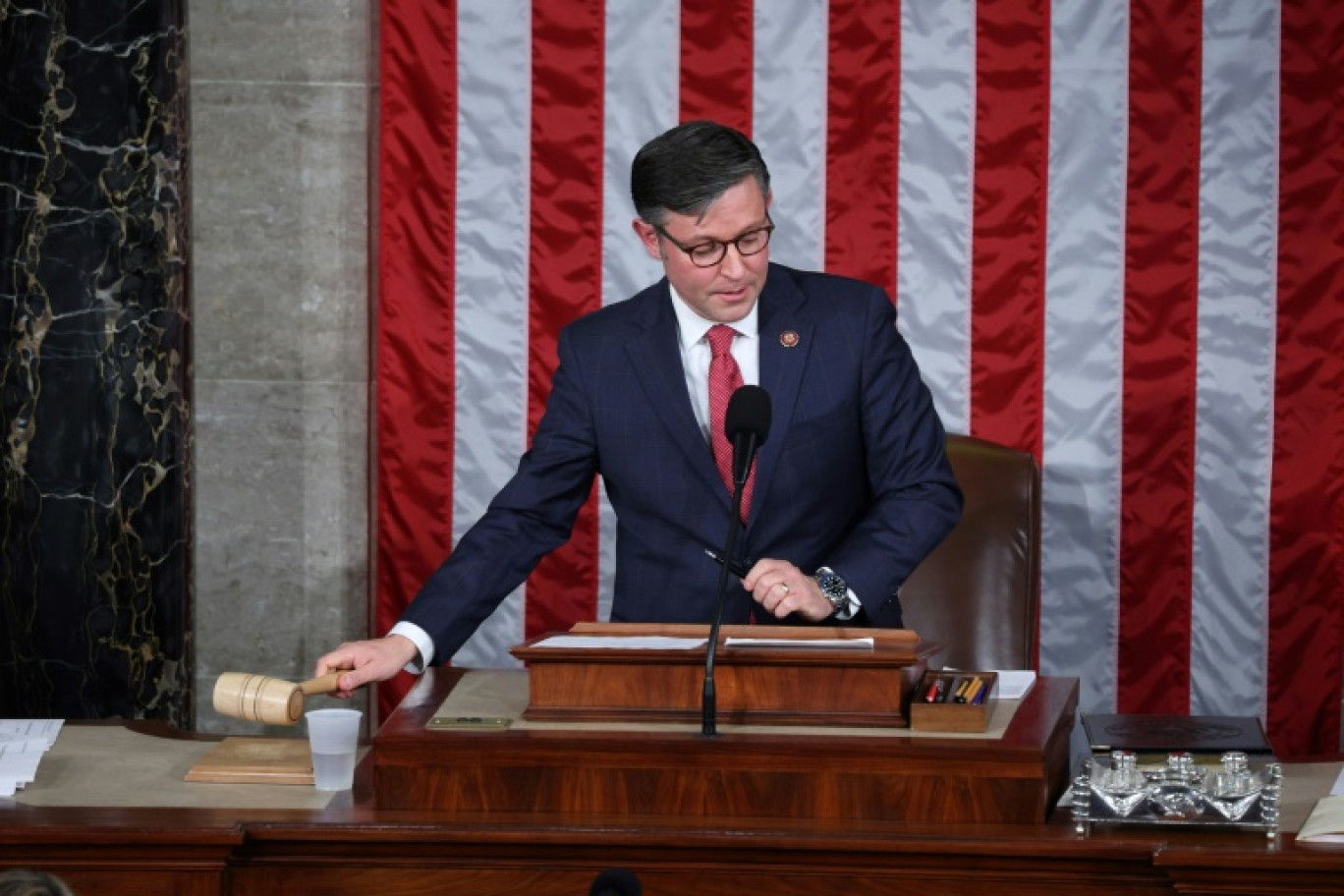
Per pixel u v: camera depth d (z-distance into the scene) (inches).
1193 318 416.5
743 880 218.4
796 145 418.0
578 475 292.2
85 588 414.0
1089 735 253.6
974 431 420.2
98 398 411.8
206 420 434.9
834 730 231.8
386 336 423.2
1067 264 417.4
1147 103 413.7
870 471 289.0
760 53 417.7
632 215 420.5
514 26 418.9
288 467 436.8
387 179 420.5
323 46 427.5
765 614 286.0
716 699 235.9
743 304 269.0
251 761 253.6
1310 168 411.8
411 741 229.0
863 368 285.3
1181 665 421.7
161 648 415.5
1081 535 421.1
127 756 263.4
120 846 221.1
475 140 420.2
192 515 425.1
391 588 427.8
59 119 407.8
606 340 291.1
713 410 283.4
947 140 416.8
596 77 418.9
